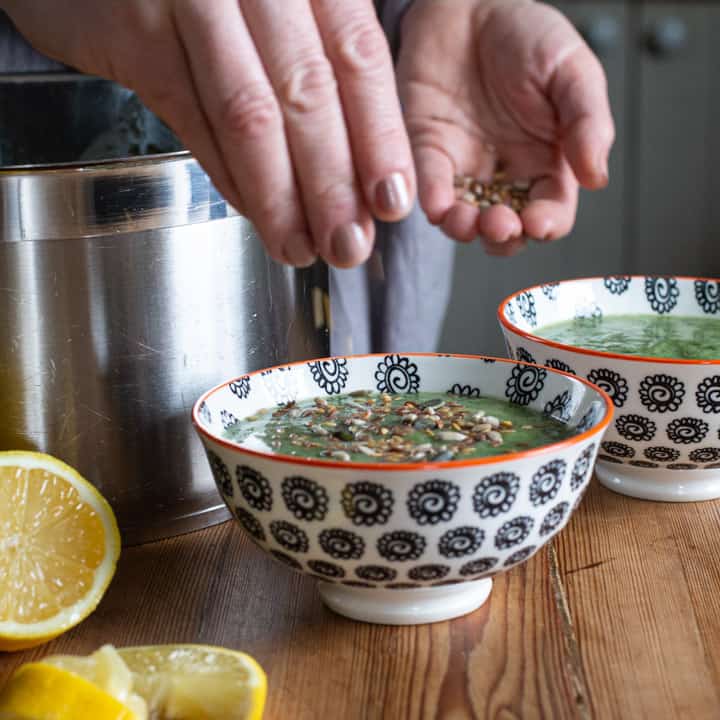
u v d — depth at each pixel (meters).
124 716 0.53
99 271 0.74
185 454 0.81
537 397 0.78
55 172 0.71
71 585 0.70
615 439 0.83
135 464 0.79
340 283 1.33
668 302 1.00
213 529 0.84
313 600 0.73
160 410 0.79
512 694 0.61
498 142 1.23
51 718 0.53
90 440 0.77
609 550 0.79
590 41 2.31
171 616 0.71
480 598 0.70
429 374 0.82
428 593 0.68
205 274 0.78
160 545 0.81
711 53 2.32
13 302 0.73
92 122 1.05
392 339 1.39
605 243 2.45
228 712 0.57
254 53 0.63
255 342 0.83
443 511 0.62
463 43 1.21
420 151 1.19
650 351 0.89
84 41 0.72
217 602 0.73
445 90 1.22
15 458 0.72
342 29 0.64
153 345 0.77
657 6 2.30
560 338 0.94
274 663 0.65
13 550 0.69
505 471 0.62
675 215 2.43
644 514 0.85
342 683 0.63
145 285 0.76
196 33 0.63
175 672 0.59
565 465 0.65
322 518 0.63
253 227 0.80
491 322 2.46
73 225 0.72
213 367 0.80
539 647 0.66
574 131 1.11
